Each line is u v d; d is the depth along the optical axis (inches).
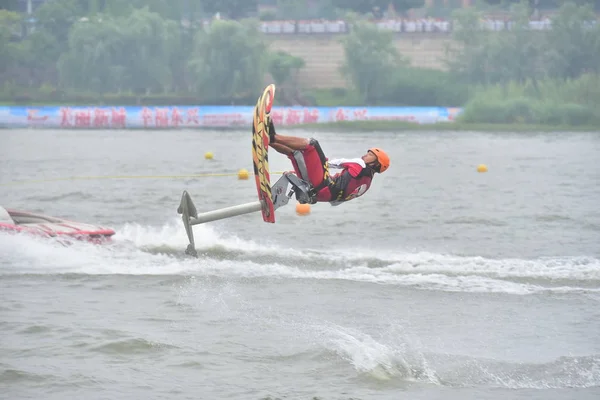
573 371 1578.5
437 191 4741.6
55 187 4650.6
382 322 1895.9
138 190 4581.7
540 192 4746.6
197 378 1481.3
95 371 1492.4
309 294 2164.1
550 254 2874.0
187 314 1914.4
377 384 1483.8
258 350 1649.9
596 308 2073.1
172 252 2669.8
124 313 1899.6
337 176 1668.3
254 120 1587.1
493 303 2112.5
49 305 1950.1
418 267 2544.3
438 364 1603.1
